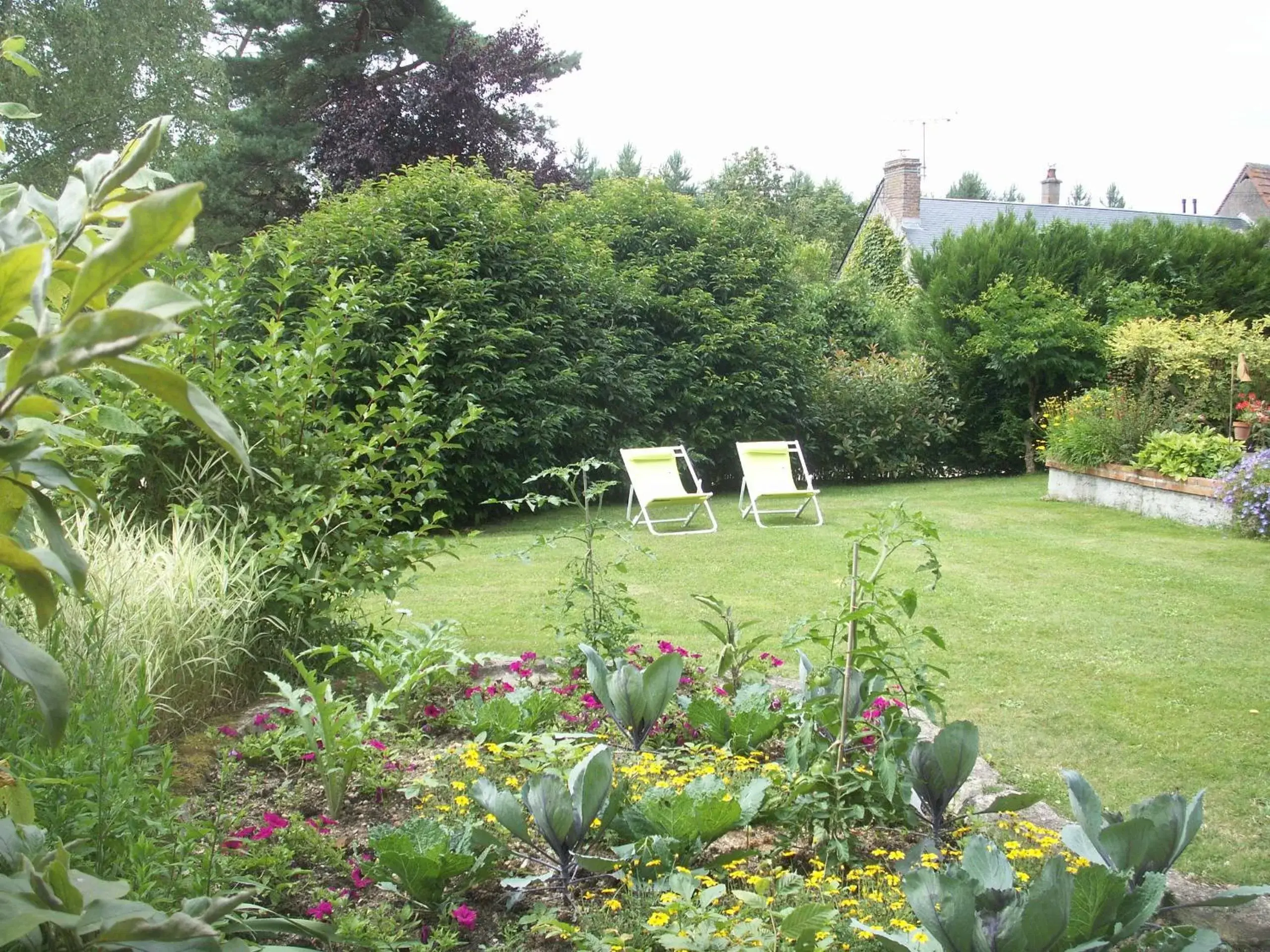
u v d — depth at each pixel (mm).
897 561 7125
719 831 2410
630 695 3166
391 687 3580
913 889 1741
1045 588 6168
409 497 4500
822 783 2498
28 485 952
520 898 2299
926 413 13805
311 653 3418
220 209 20000
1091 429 10492
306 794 2883
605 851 2553
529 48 20141
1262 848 2793
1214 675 4340
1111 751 3496
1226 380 10961
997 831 2680
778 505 10898
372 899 2260
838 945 1988
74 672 2533
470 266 9781
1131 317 13562
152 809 2078
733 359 12258
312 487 4105
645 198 13117
